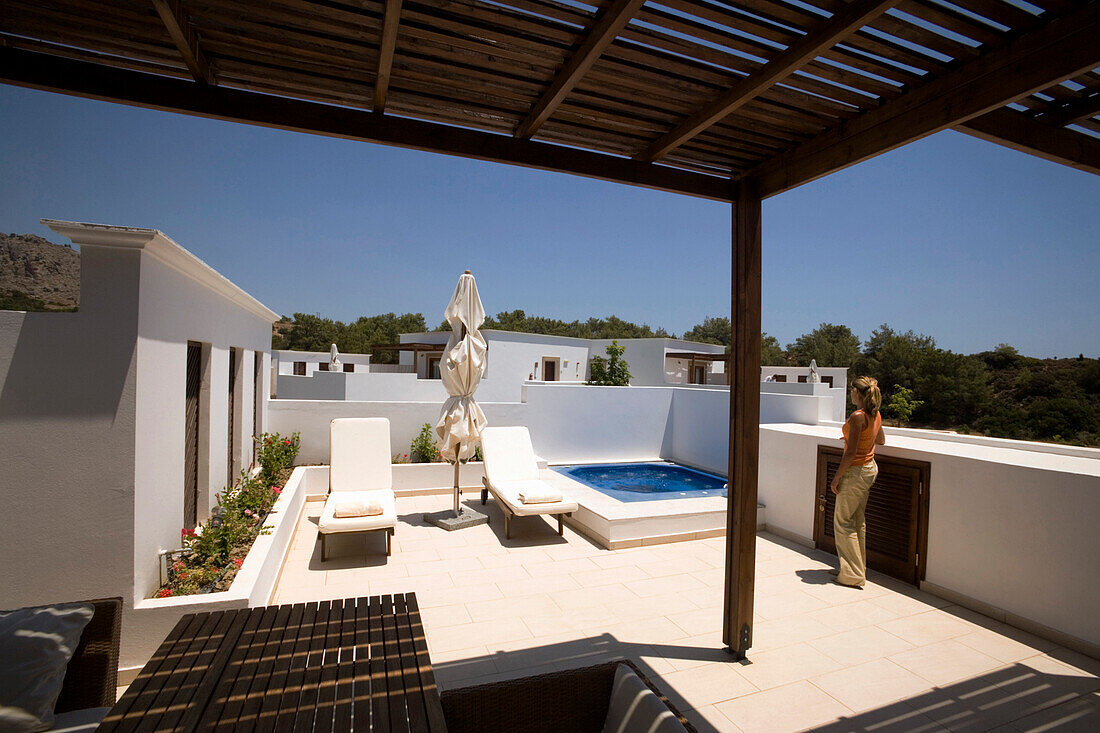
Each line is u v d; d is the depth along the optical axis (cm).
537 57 232
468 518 702
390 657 206
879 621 434
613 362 2339
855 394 518
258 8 196
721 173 364
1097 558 384
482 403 1054
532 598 469
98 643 226
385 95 252
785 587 503
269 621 238
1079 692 337
